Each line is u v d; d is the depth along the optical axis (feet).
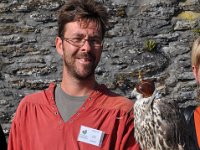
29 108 12.46
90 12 12.02
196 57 12.76
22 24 20.74
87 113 12.01
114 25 20.70
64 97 12.33
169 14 20.76
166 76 20.75
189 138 12.21
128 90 20.66
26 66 20.68
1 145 13.50
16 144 12.32
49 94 12.52
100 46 12.16
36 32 20.70
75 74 12.09
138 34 20.74
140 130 11.64
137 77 20.62
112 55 20.65
